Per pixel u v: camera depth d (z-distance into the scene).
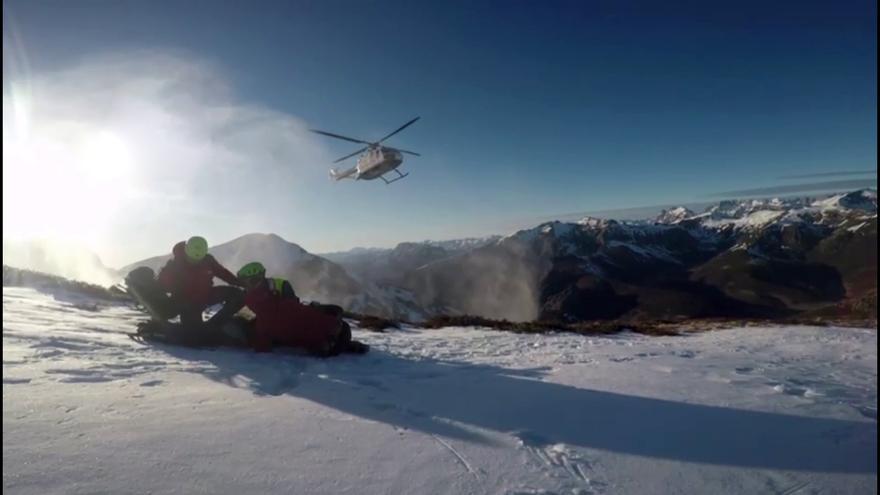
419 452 3.31
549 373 6.41
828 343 11.59
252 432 3.37
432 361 7.14
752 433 4.11
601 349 9.50
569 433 3.93
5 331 6.09
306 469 2.88
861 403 5.30
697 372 6.86
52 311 9.23
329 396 4.60
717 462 3.49
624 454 3.55
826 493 3.10
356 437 3.49
